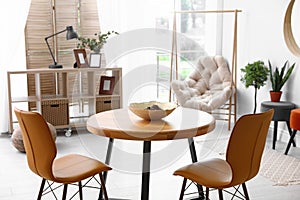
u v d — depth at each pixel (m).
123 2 5.88
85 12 5.87
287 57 4.96
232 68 5.71
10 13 5.19
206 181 2.46
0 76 5.25
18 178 3.81
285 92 5.03
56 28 5.74
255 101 5.18
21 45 5.50
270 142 5.02
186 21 6.34
